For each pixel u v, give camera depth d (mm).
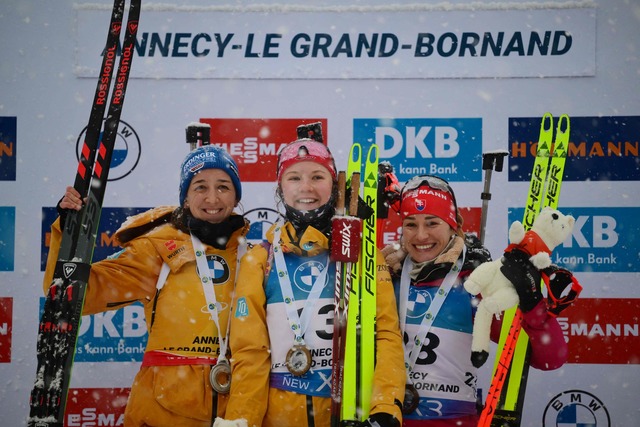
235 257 4246
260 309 3938
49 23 5461
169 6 5453
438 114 5449
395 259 4250
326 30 5465
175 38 5465
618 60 5426
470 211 5422
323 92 5465
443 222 4109
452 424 3957
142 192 5449
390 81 5461
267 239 4172
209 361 4043
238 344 3832
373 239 4102
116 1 4199
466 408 3998
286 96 5465
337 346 3832
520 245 3791
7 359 5320
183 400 3988
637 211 5371
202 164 4176
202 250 4176
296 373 3801
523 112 5434
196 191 4168
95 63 5461
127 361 5332
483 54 5445
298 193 4016
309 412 3811
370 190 4199
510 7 5441
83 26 5453
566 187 5395
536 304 3736
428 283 4129
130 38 4168
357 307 3963
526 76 5434
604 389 5305
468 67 5445
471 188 5422
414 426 3955
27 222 5398
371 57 5461
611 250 5363
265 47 5465
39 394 3719
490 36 5445
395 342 3895
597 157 5402
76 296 3809
